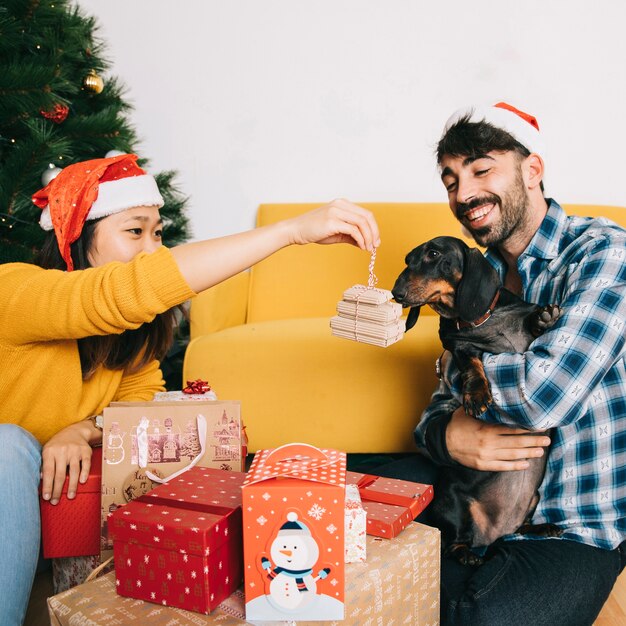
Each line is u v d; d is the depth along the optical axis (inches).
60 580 53.8
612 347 45.9
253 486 35.5
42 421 54.4
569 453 51.7
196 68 122.5
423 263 53.4
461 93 118.3
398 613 41.8
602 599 47.8
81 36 95.7
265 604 36.2
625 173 119.0
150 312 42.9
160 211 104.7
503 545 52.5
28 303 45.3
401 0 116.4
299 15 118.9
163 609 37.6
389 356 84.7
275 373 85.4
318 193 124.5
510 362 48.0
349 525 40.4
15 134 88.5
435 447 55.7
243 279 111.5
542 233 55.6
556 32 114.9
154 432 48.3
